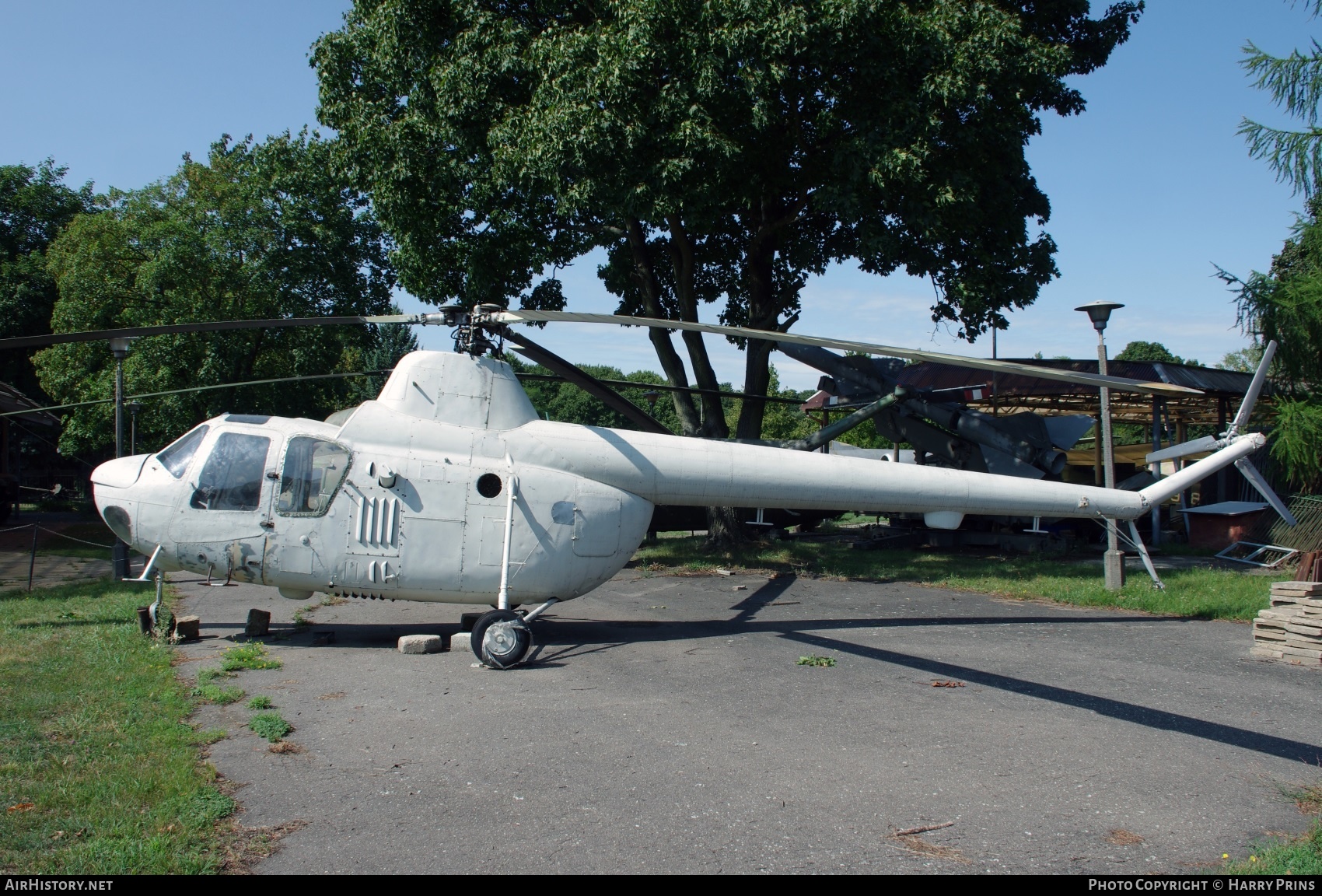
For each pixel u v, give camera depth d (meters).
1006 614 11.51
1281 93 16.30
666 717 6.54
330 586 8.75
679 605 12.23
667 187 13.50
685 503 9.97
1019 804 4.93
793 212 16.78
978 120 13.95
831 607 12.13
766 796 5.00
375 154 15.51
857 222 14.77
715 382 18.33
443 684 7.44
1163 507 24.38
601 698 7.07
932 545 21.12
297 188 22.97
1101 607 12.09
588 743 5.90
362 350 26.36
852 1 12.84
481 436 9.11
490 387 9.28
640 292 20.19
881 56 13.65
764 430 47.06
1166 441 28.78
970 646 9.41
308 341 25.12
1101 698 7.25
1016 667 8.41
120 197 26.58
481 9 14.95
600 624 10.66
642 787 5.11
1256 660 8.79
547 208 16.41
